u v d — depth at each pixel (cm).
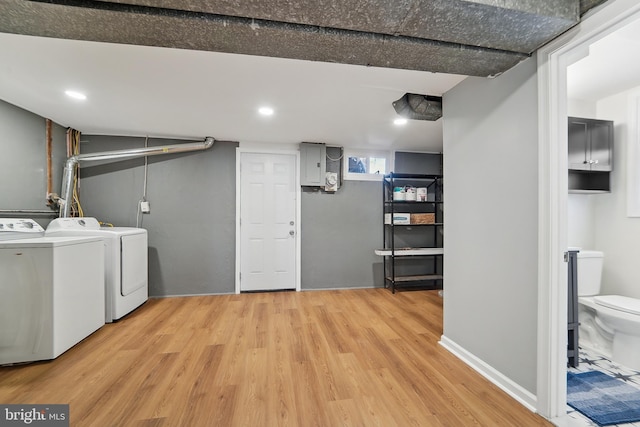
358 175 408
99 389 165
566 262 141
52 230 261
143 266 321
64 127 315
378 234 414
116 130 326
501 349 168
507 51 141
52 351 197
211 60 177
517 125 156
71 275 216
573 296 194
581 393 165
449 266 216
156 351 213
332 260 400
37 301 195
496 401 156
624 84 225
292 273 393
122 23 116
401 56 143
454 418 143
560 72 138
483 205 182
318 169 383
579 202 254
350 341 230
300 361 198
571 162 229
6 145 247
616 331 202
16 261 192
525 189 152
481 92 183
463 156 200
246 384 171
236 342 229
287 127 316
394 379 176
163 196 357
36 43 158
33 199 276
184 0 103
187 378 177
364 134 344
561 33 130
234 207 374
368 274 410
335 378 177
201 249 366
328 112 269
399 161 425
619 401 158
